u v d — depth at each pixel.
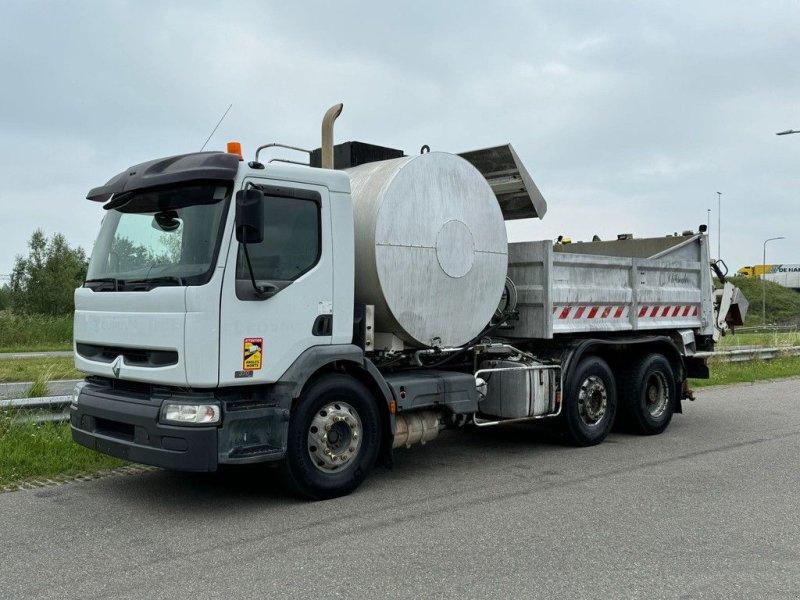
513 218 8.98
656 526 5.27
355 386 6.22
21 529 5.21
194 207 5.59
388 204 6.52
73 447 7.18
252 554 4.68
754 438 8.84
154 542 4.93
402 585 4.15
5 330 25.50
